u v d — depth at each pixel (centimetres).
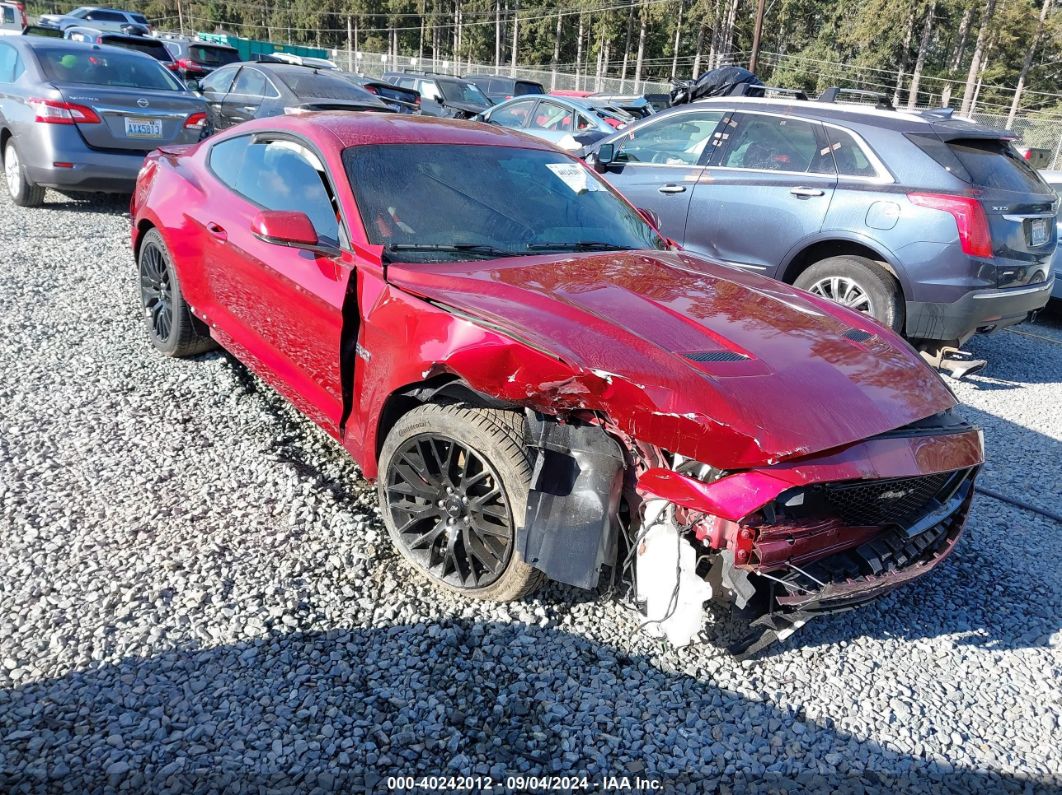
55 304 564
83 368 462
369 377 300
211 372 469
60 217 831
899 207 552
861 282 572
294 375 356
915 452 251
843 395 251
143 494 338
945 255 537
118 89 816
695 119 678
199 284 420
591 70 7700
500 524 271
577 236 361
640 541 245
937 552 274
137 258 501
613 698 247
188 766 210
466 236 331
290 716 229
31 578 279
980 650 289
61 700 228
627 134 727
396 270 299
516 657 259
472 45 8094
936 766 233
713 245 647
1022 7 4653
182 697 232
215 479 355
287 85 1111
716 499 225
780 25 6894
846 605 248
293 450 388
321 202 340
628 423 234
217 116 1205
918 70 5078
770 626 242
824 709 251
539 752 224
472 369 255
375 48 9181
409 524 292
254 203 383
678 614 238
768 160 623
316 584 288
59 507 323
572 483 250
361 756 217
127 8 10619
